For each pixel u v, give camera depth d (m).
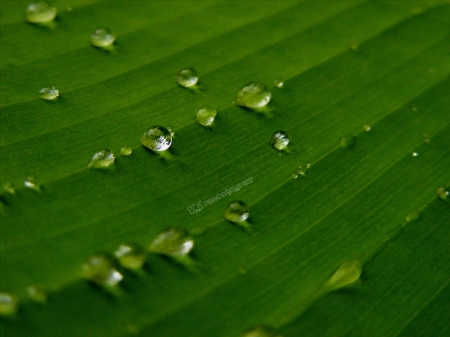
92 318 0.13
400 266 0.14
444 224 0.15
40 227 0.14
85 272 0.14
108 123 0.15
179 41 0.16
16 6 0.16
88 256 0.14
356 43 0.17
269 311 0.14
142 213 0.14
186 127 0.15
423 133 0.16
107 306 0.13
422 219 0.15
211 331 0.14
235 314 0.14
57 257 0.14
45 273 0.13
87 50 0.15
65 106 0.15
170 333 0.13
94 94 0.15
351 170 0.15
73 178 0.14
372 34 0.17
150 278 0.14
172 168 0.14
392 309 0.14
